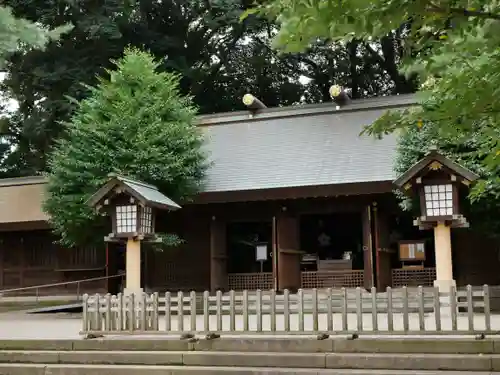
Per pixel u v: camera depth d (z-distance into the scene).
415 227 19.31
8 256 22.23
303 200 17.56
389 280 16.69
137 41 31.67
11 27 10.78
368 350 8.00
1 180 23.52
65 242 17.27
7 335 10.47
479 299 12.75
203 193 17.58
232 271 22.11
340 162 17.98
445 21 4.80
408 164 14.36
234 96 36.69
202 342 8.64
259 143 20.34
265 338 8.48
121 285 19.56
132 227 13.63
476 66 5.52
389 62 35.38
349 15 4.48
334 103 21.14
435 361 7.48
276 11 4.96
